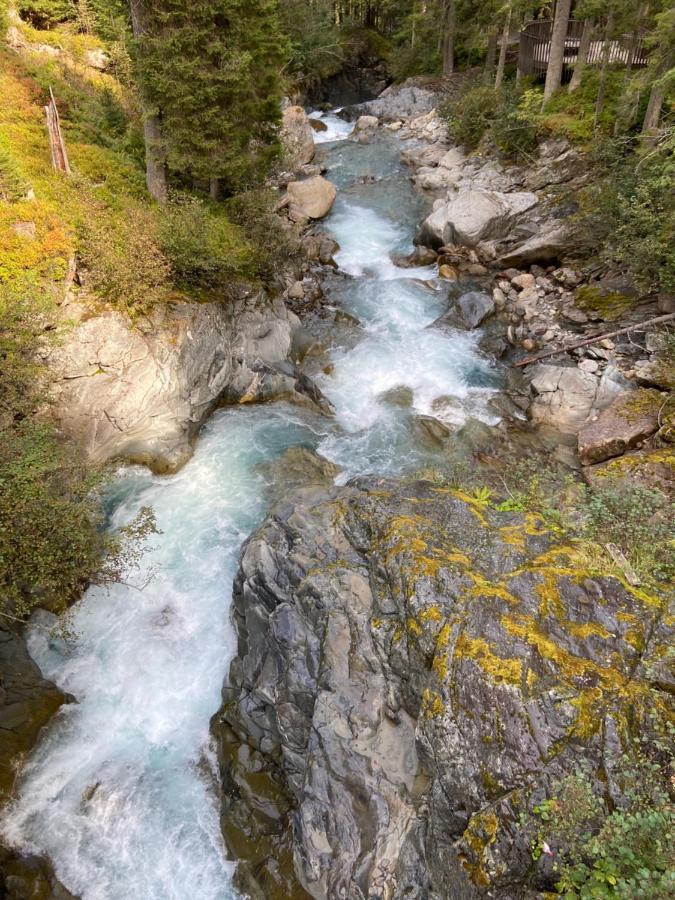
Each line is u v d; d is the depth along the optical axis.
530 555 7.91
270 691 8.98
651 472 11.80
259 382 15.94
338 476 13.46
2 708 9.34
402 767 7.38
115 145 18.39
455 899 5.93
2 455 9.59
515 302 19.45
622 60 25.08
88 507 10.23
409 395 16.56
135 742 9.71
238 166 17.44
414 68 42.31
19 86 17.97
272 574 9.59
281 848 8.34
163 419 13.71
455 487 10.88
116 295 13.18
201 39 15.17
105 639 10.73
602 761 5.73
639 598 7.01
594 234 18.61
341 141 34.22
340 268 22.19
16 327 11.32
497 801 5.87
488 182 25.53
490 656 6.54
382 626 7.89
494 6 29.61
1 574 8.93
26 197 13.16
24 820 8.55
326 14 42.50
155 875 8.38
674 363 14.65
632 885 4.71
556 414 15.11
